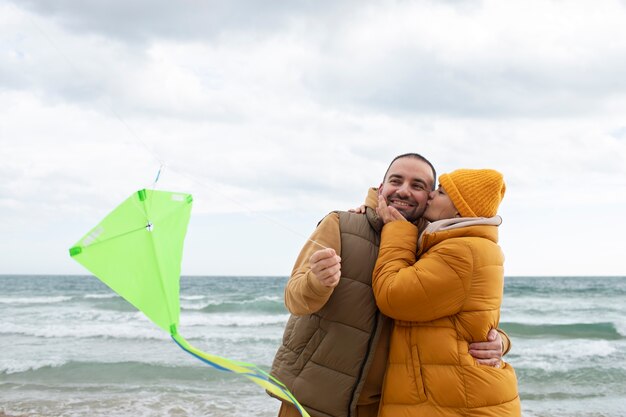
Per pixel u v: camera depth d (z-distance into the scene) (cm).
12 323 1703
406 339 243
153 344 1287
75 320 1814
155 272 190
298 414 251
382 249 248
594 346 1295
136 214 194
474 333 240
